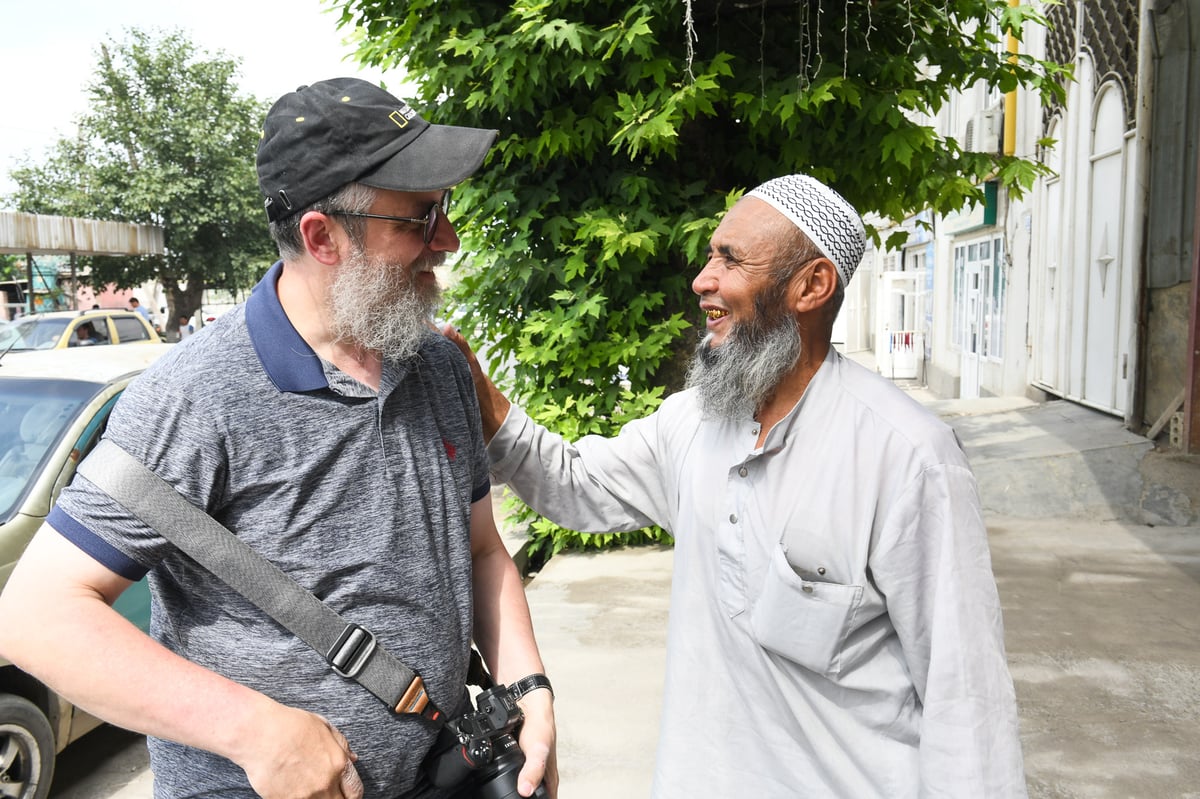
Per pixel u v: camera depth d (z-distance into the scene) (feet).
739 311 5.20
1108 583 17.43
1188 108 24.39
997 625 4.93
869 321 83.30
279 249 4.54
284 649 4.25
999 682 4.84
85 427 12.26
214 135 91.25
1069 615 15.74
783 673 5.18
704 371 5.40
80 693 3.80
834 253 5.12
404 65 18.62
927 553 4.94
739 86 17.42
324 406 4.36
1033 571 18.34
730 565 5.33
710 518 5.46
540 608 16.79
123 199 90.27
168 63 92.58
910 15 17.97
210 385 4.13
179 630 4.33
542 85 16.97
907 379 61.31
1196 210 23.49
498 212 18.99
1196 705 12.18
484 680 5.41
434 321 4.96
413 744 4.55
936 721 4.77
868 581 5.07
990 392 43.83
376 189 4.35
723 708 5.45
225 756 3.88
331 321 4.44
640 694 12.95
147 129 90.48
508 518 21.12
